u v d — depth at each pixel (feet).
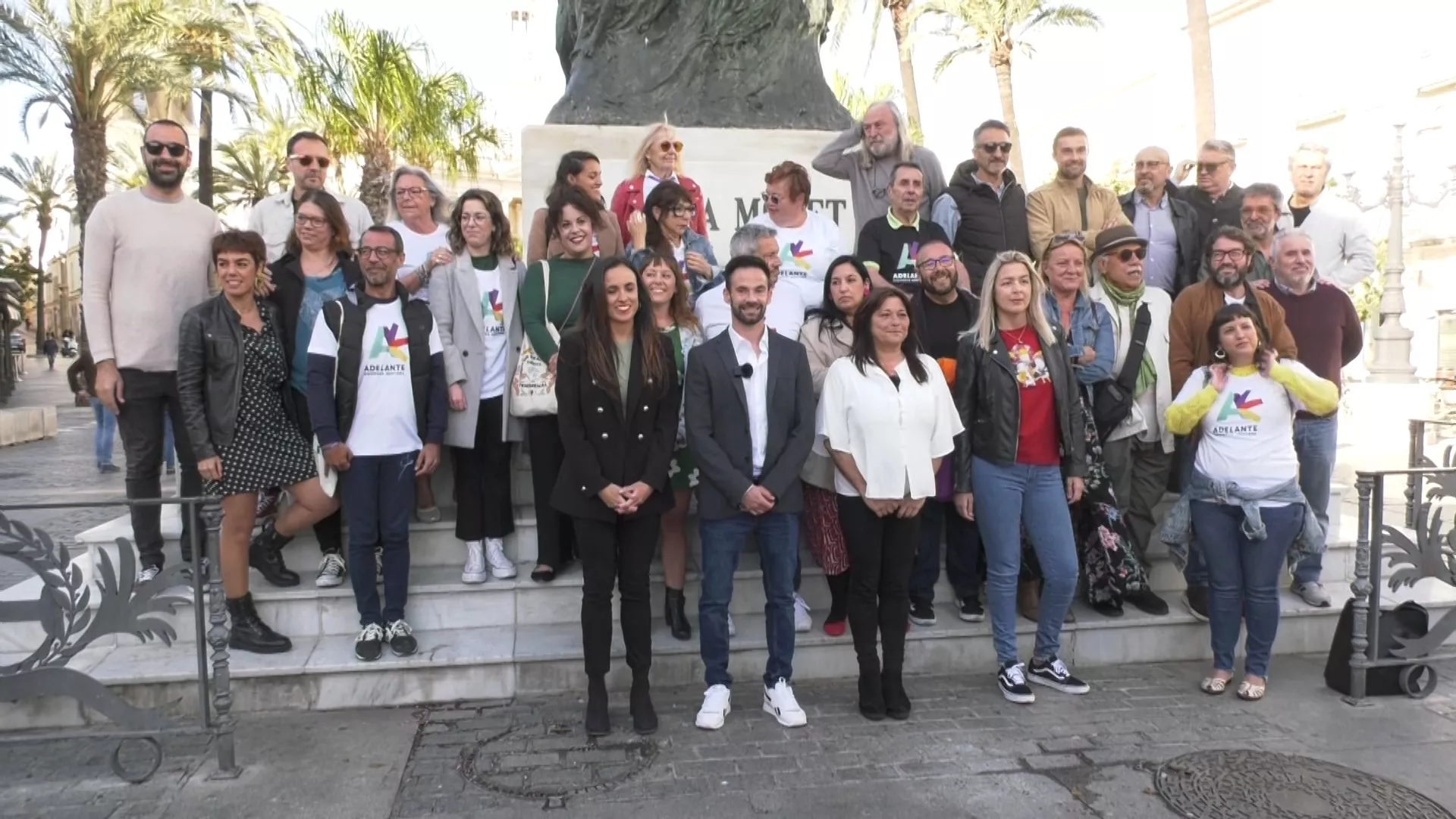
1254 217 16.33
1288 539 13.26
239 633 13.20
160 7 49.24
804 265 15.97
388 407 12.96
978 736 12.05
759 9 20.71
